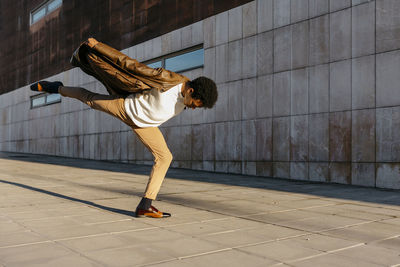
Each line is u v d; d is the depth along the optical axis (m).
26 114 21.20
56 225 3.45
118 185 7.04
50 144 19.11
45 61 19.81
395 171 7.49
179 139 12.39
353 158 8.17
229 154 10.81
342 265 2.44
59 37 18.81
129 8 14.78
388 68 7.66
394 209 4.84
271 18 9.86
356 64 8.18
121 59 3.29
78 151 17.16
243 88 10.51
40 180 7.59
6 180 7.37
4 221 3.59
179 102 3.44
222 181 8.35
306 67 9.09
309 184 8.16
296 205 5.00
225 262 2.45
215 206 4.78
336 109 8.51
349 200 5.64
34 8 20.83
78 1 17.64
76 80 17.50
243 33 10.53
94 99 3.64
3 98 23.55
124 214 4.06
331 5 8.62
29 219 3.70
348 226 3.69
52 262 2.37
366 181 7.95
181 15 12.50
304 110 9.11
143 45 14.07
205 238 3.07
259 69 10.12
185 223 3.67
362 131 8.04
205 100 3.33
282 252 2.71
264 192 6.43
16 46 22.45
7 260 2.39
